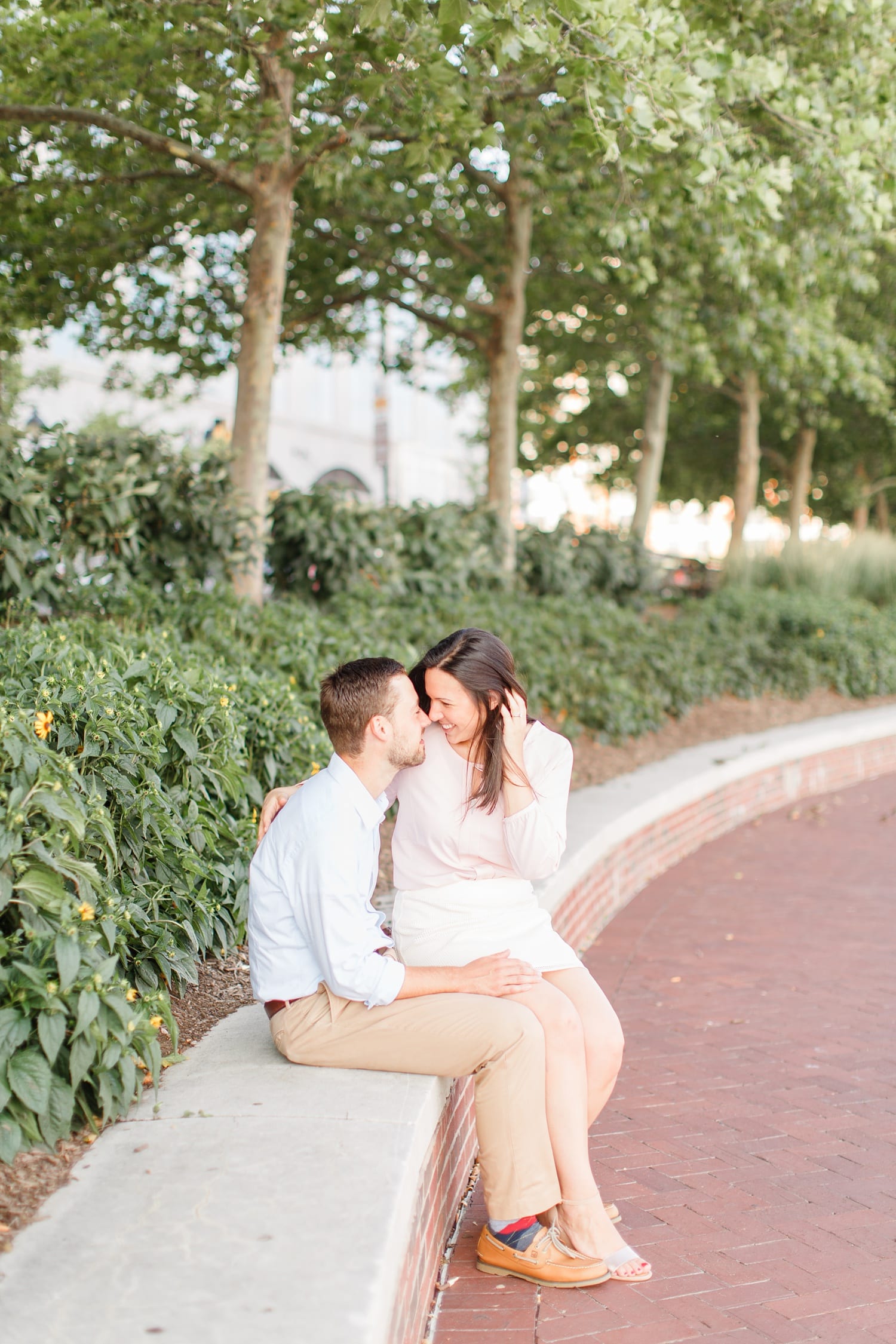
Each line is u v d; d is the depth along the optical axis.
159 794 3.47
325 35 7.14
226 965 3.87
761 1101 3.91
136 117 8.73
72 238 10.08
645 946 5.81
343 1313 1.81
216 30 6.81
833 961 5.54
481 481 26.11
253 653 6.36
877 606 17.56
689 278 12.11
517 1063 2.66
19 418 8.60
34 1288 1.89
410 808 3.08
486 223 12.80
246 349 8.20
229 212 10.59
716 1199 3.20
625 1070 4.20
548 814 3.02
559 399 21.12
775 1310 2.63
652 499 17.00
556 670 9.16
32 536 6.57
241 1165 2.32
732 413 24.02
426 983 2.74
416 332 15.39
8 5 7.71
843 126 7.54
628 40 5.73
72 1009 2.46
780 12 8.02
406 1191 2.22
